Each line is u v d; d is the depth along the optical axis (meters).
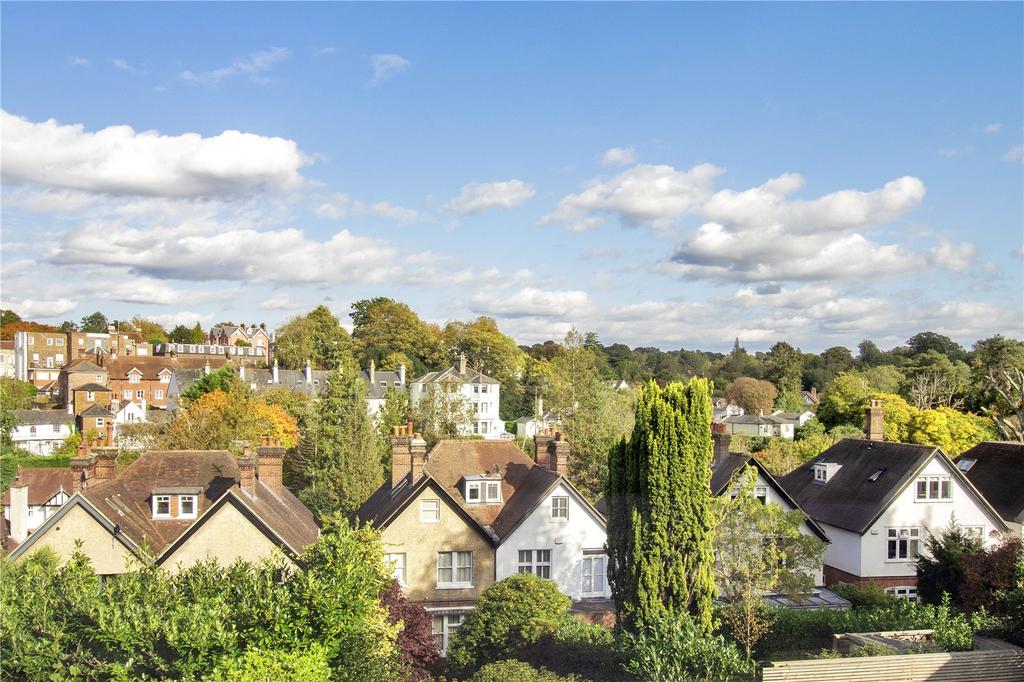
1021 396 56.34
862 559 30.22
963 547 26.08
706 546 18.33
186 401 58.84
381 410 56.06
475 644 19.20
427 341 100.56
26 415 42.97
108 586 16.58
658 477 18.09
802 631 20.81
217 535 20.81
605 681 17.72
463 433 57.84
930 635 20.11
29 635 15.21
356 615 16.38
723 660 17.33
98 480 23.84
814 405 95.00
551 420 63.47
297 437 50.62
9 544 22.20
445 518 22.53
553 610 19.53
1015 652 17.69
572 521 23.11
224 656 15.45
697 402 18.41
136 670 15.51
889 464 32.44
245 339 136.62
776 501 28.11
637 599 18.08
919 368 71.88
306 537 23.69
